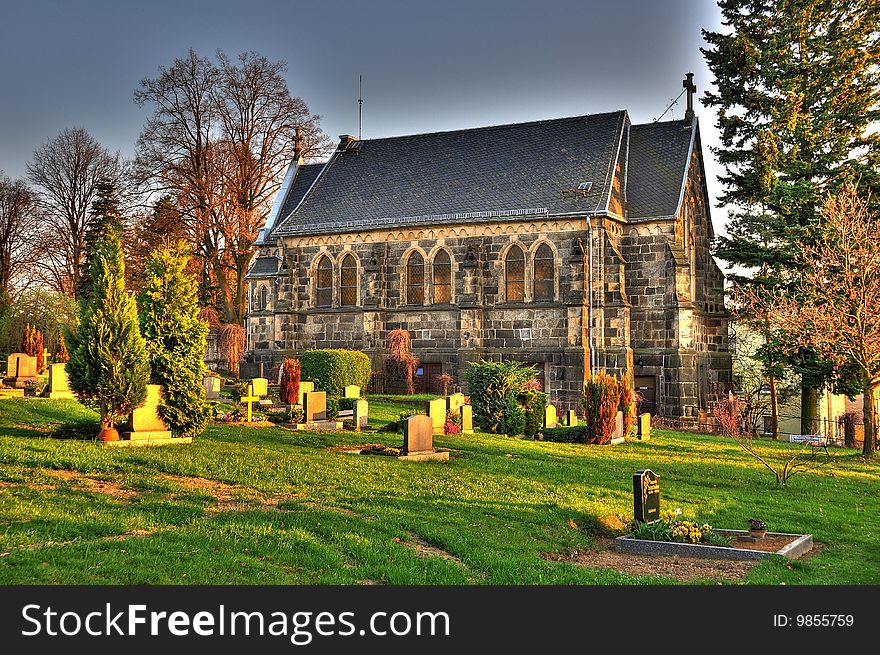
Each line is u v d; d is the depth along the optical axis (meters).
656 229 52.47
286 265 60.25
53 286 76.69
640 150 57.53
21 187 78.25
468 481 24.14
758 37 51.28
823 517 23.00
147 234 70.44
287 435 30.64
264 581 13.67
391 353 55.59
